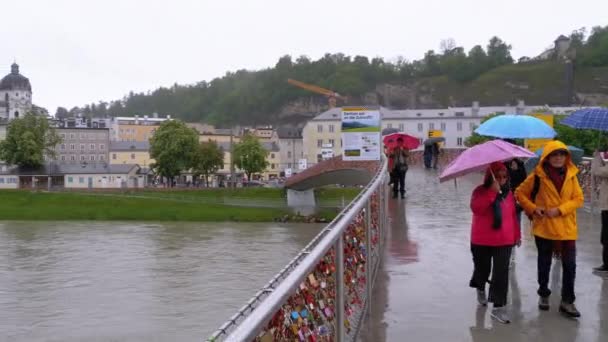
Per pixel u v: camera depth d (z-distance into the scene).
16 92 153.38
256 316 2.87
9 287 30.22
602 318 7.08
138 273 33.12
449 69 159.88
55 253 40.50
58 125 123.00
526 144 15.85
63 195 70.25
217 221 60.72
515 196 7.27
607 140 11.10
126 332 22.69
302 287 3.99
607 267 9.25
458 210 17.53
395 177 21.12
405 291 8.40
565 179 6.99
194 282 30.59
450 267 9.88
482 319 7.09
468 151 6.96
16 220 62.31
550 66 143.75
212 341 3.29
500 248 6.96
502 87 141.62
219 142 125.44
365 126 22.30
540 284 7.39
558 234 7.06
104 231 52.50
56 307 26.41
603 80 132.38
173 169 93.44
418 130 102.38
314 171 55.06
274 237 47.69
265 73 188.38
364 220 7.41
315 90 170.50
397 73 165.62
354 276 6.43
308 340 4.02
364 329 6.77
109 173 102.31
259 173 111.56
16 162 96.00
